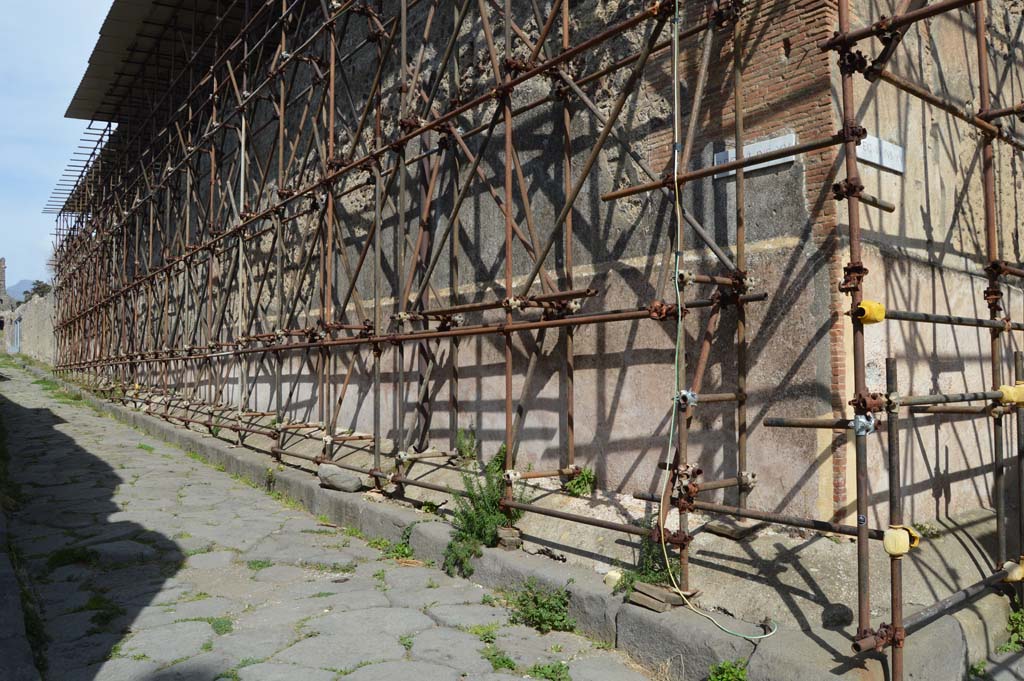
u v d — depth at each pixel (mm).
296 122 11250
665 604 4016
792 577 4016
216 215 14039
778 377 4594
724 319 4926
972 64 6078
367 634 4336
